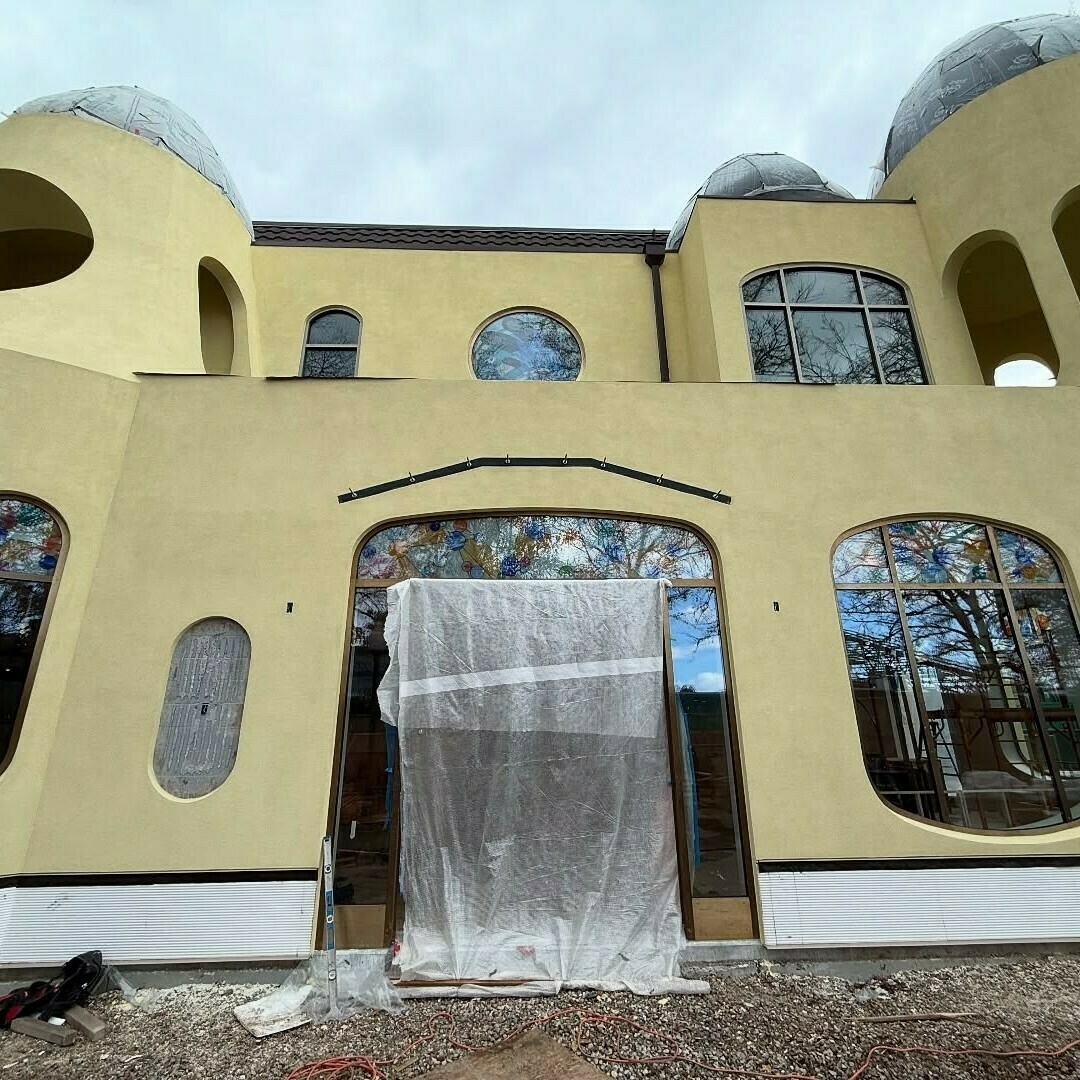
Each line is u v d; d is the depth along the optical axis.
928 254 8.52
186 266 7.50
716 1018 4.08
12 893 4.71
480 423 6.10
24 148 7.09
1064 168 7.53
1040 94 7.85
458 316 8.80
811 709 5.48
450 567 5.78
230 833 4.92
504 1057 3.65
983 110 8.20
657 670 5.32
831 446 6.26
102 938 4.68
